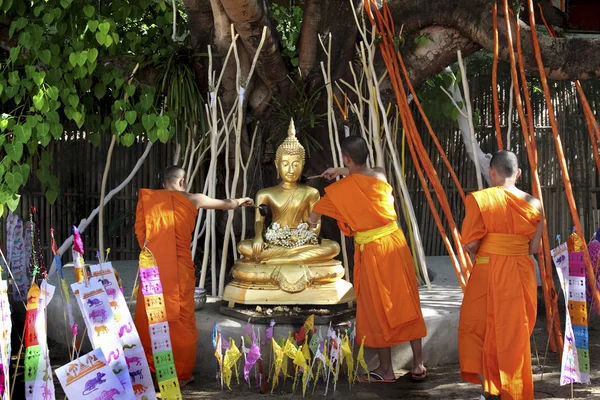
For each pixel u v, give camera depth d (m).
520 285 3.69
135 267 6.54
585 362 3.94
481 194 3.74
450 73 6.43
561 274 3.82
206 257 5.42
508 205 3.71
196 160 5.95
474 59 7.46
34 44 5.14
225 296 4.77
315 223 4.45
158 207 4.19
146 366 3.55
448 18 5.57
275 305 4.65
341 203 4.22
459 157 7.50
